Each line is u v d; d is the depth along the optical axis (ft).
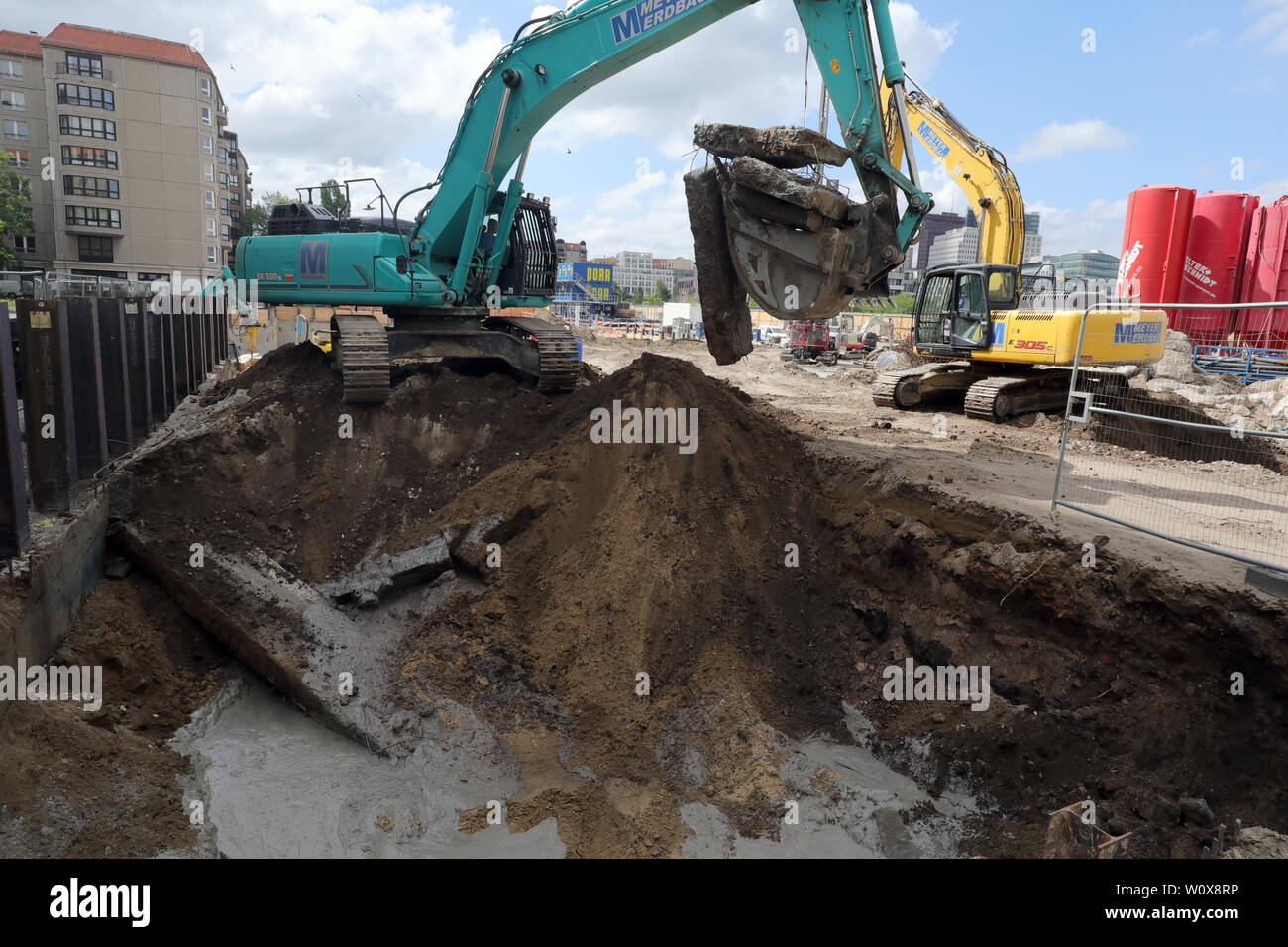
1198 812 18.88
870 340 129.39
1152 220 78.13
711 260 31.24
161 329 41.01
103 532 26.81
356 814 20.43
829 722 24.93
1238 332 77.82
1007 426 49.88
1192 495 32.09
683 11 30.99
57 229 147.95
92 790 18.85
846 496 31.27
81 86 143.84
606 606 26.12
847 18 29.12
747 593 27.78
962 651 24.95
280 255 38.52
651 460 29.53
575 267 279.08
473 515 29.68
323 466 32.71
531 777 21.99
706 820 20.63
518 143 36.83
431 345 37.63
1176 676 21.33
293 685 24.49
